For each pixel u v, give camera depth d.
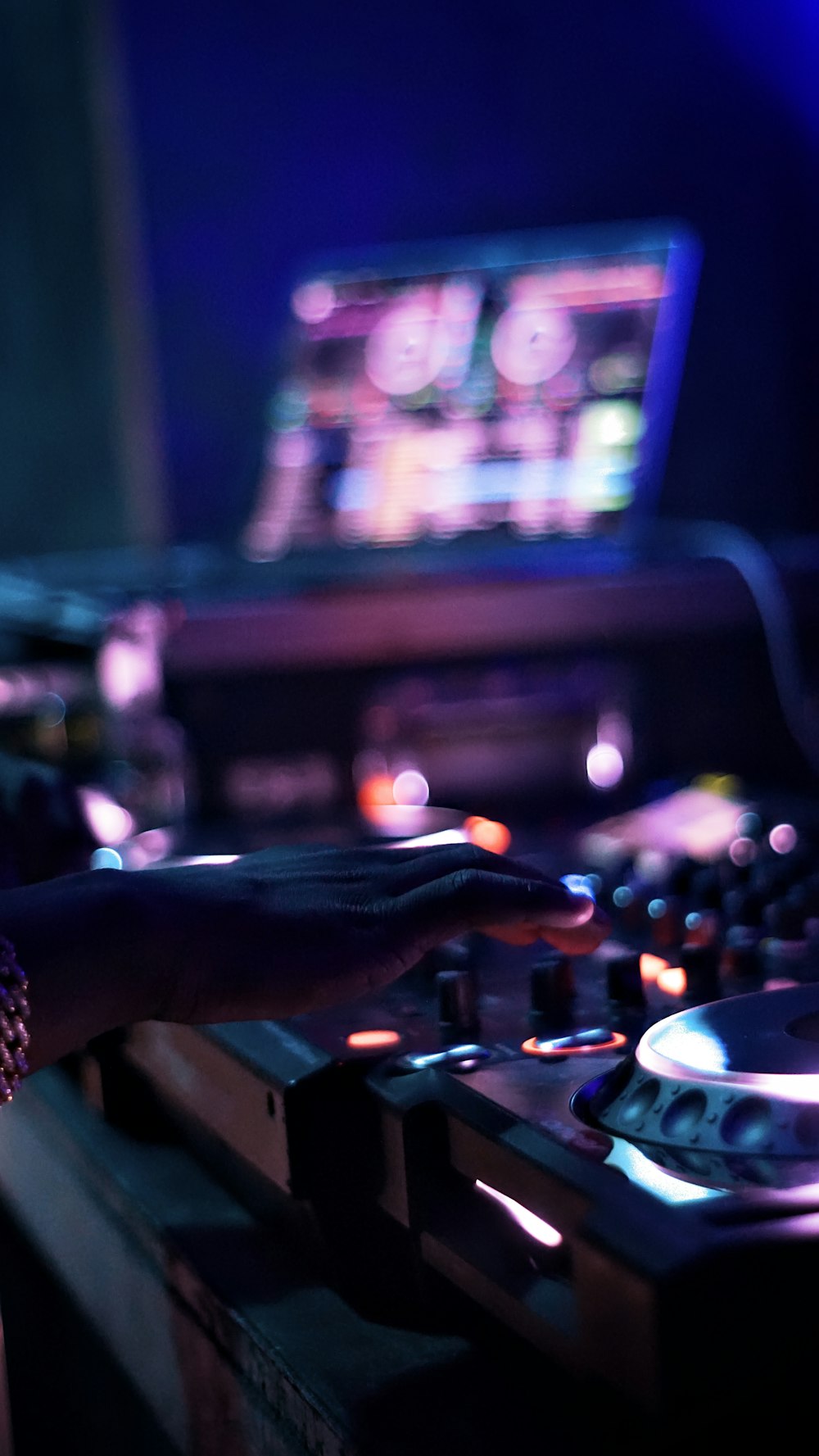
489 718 1.95
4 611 2.02
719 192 2.29
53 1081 1.46
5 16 2.61
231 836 1.76
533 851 1.61
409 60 2.42
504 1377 1.04
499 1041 1.12
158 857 1.62
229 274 2.44
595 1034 1.11
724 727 1.98
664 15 2.30
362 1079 1.10
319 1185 1.10
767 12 2.22
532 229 2.41
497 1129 1.02
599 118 2.36
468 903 1.15
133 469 2.64
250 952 1.13
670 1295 0.92
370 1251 1.10
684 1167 0.99
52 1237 1.42
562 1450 0.98
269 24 2.42
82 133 2.59
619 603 1.94
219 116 2.43
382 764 1.95
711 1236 0.93
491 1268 1.03
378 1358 1.06
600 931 1.21
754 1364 0.92
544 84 2.38
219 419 2.45
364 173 2.44
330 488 2.22
